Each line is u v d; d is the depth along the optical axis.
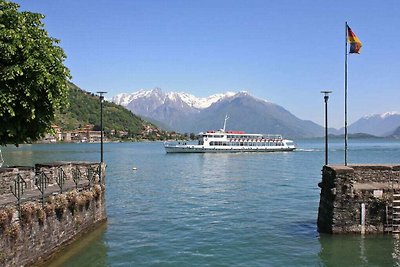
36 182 22.42
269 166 87.62
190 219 31.61
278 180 59.66
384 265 20.59
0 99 19.77
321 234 25.50
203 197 43.25
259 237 26.02
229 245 24.38
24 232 18.00
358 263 20.88
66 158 116.00
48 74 20.83
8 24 21.39
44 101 22.30
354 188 24.16
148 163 99.12
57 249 21.36
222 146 138.50
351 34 29.84
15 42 20.30
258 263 21.23
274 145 149.62
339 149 187.25
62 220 22.00
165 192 47.47
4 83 20.20
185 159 113.00
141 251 23.12
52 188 23.30
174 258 22.02
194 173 72.88
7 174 21.30
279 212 34.09
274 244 24.39
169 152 138.88
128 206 37.59
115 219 31.48
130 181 59.81
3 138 23.27
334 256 21.80
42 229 19.72
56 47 23.33
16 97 20.61
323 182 26.09
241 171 76.00
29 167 25.06
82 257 21.64
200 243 24.83
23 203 18.38
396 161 103.25
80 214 24.61
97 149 189.38
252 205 37.78
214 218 31.97
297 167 84.12
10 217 16.89
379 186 24.38
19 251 17.55
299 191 46.78
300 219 31.12
